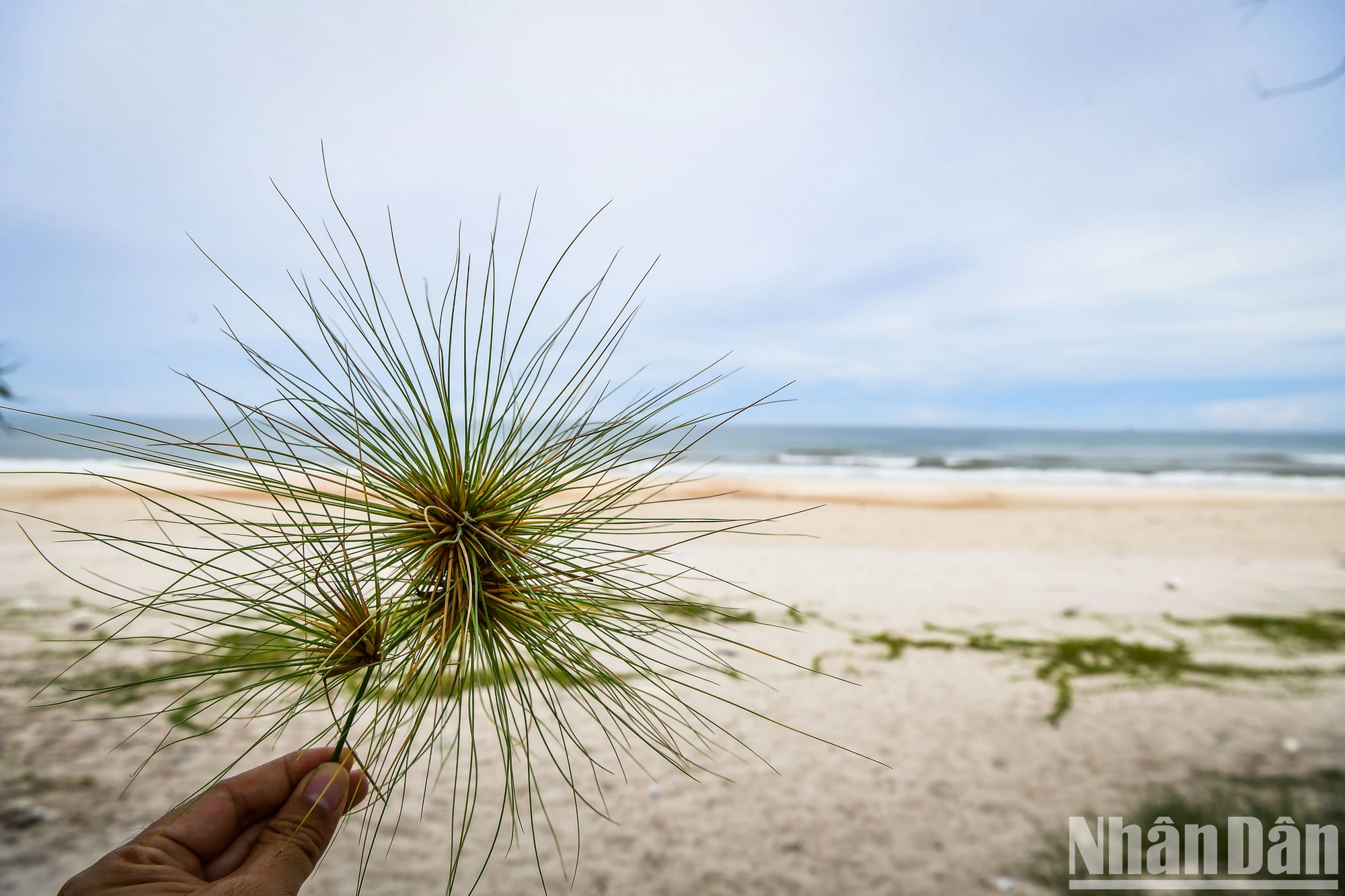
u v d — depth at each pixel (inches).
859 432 4033.0
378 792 41.2
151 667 149.0
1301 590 250.7
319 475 40.2
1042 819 110.7
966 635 197.6
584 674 43.8
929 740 136.4
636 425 44.3
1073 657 181.8
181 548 37.3
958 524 455.2
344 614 42.4
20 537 303.1
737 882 96.2
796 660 174.6
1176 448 2250.2
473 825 107.3
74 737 123.0
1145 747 133.6
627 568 43.8
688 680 159.5
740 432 3784.5
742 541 339.0
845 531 411.5
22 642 159.9
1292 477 1051.9
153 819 102.1
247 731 126.4
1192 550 355.3
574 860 100.0
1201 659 180.9
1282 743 134.6
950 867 99.7
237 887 42.5
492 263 44.0
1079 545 370.9
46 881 88.2
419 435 43.6
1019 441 2819.9
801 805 114.5
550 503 45.0
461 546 41.6
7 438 823.1
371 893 91.5
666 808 113.3
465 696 138.3
